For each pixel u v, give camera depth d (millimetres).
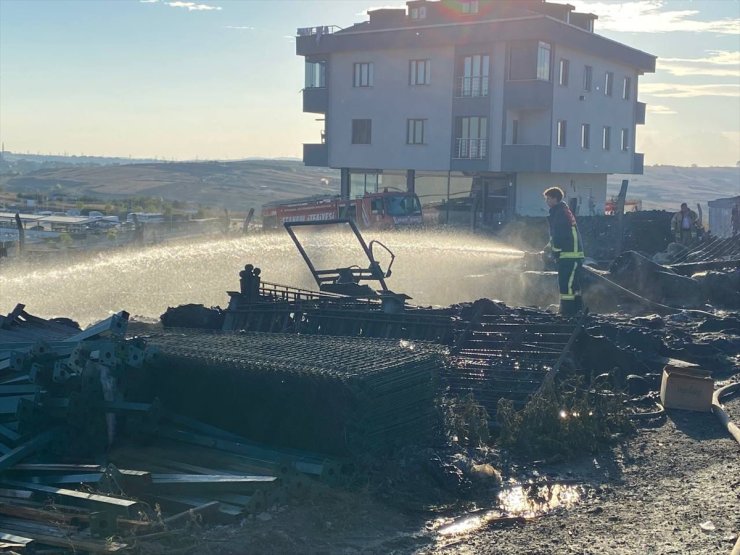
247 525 6562
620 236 27078
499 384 10141
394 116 45656
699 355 12094
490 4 45875
